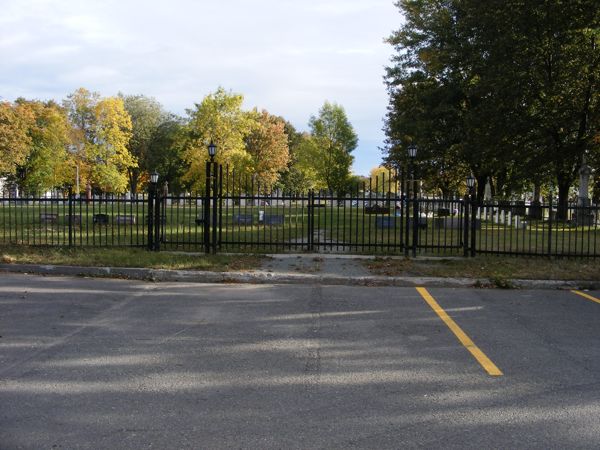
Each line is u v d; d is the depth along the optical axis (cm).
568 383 469
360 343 591
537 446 348
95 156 5225
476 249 1260
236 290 904
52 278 988
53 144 5200
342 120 5847
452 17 3453
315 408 409
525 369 506
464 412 403
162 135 7725
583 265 1096
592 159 2894
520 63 2744
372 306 784
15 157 4666
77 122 5291
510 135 2900
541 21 2692
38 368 495
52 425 374
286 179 8100
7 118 4475
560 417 395
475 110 2994
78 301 792
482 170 3425
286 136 7331
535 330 654
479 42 3003
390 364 518
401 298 844
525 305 802
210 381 467
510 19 2759
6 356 529
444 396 436
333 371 496
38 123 5419
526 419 391
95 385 454
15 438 354
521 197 4838
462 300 834
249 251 1260
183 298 832
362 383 465
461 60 3234
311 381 469
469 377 482
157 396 431
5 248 1236
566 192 3128
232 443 350
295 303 801
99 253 1173
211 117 4188
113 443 349
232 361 524
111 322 673
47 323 659
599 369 508
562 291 921
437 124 3431
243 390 446
